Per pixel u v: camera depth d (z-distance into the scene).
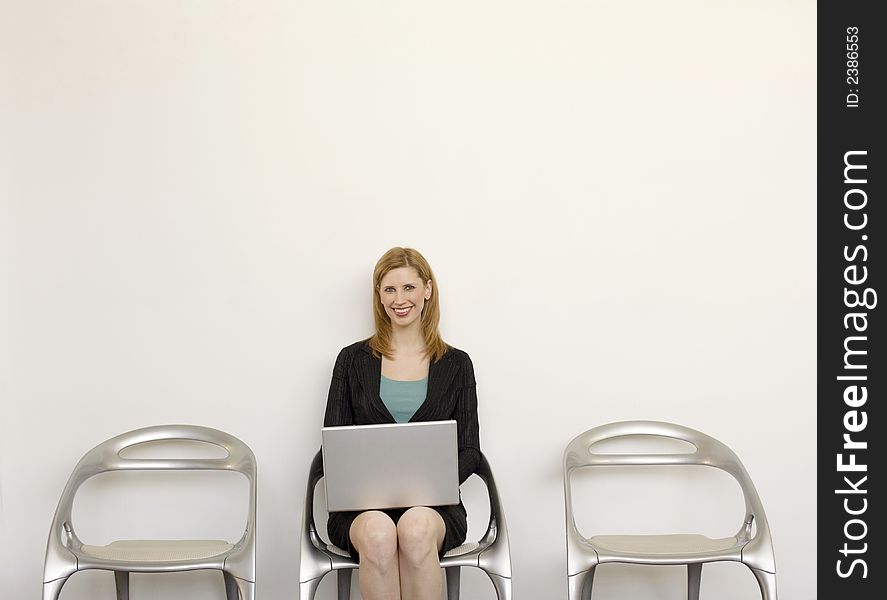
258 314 3.55
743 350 3.62
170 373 3.54
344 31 3.58
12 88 3.54
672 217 3.62
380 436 2.77
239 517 3.54
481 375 3.57
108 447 3.26
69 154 3.54
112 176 3.54
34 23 3.55
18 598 3.51
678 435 3.37
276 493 3.54
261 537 3.53
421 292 3.34
